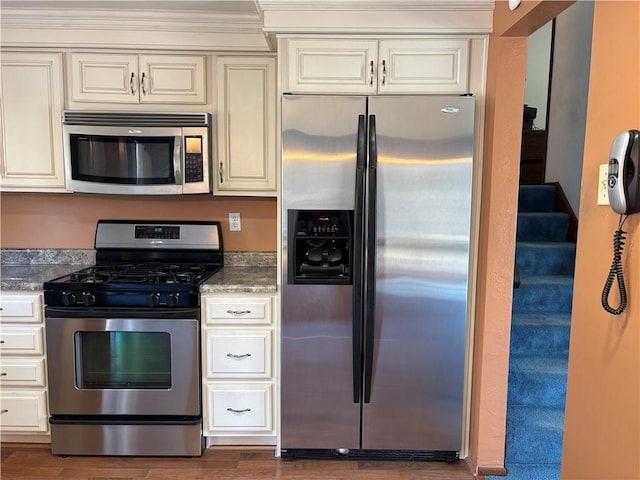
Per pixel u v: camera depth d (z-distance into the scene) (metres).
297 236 2.22
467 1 2.11
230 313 2.32
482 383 2.21
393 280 2.22
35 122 2.54
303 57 2.23
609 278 1.18
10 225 2.88
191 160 2.49
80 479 2.20
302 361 2.29
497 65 2.07
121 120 2.46
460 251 2.21
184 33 2.47
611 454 1.23
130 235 2.82
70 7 2.35
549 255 3.04
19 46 2.48
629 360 1.16
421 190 2.18
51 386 2.33
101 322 2.28
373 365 2.27
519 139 2.09
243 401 2.38
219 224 2.88
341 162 2.19
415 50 2.22
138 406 2.33
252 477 2.23
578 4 3.30
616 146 1.13
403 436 2.32
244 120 2.56
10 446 2.46
